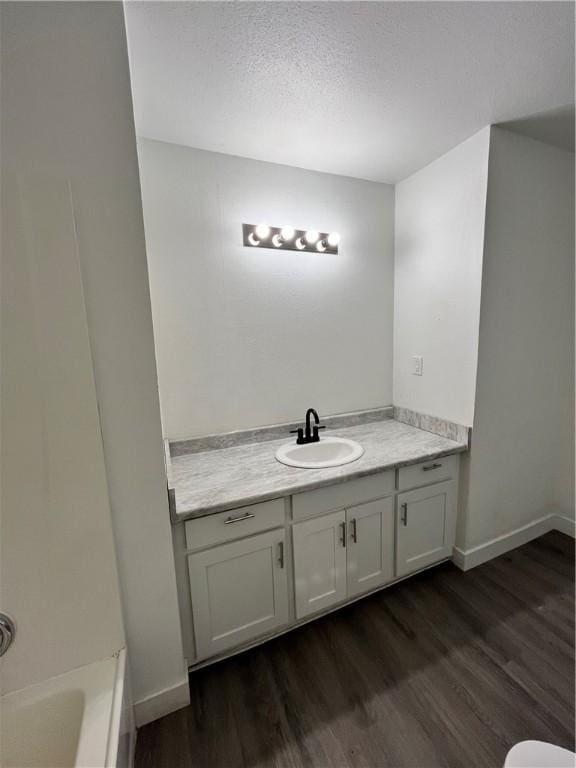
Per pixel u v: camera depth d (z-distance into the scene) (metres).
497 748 1.06
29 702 0.88
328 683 1.28
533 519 2.15
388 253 2.16
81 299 0.88
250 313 1.82
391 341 2.26
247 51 1.07
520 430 1.96
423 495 1.74
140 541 1.05
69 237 0.85
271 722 1.15
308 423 1.87
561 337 2.02
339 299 2.05
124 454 1.00
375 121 1.46
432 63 1.14
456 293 1.78
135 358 0.97
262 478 1.45
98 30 0.82
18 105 0.79
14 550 0.89
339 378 2.12
